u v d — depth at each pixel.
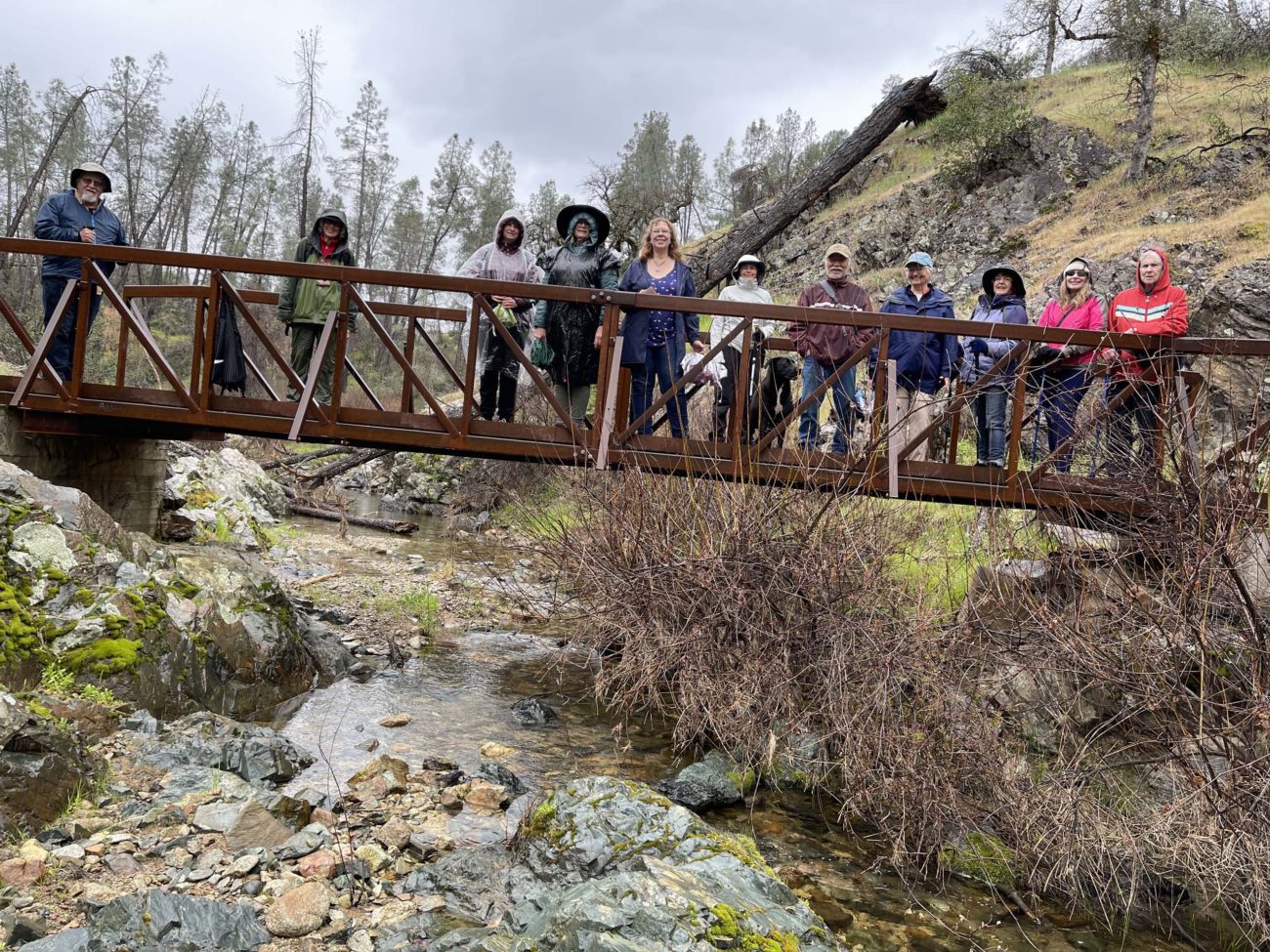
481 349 7.46
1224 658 4.45
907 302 6.64
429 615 7.92
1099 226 18.66
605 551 6.06
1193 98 22.31
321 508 14.40
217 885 3.20
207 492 9.59
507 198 50.16
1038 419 6.16
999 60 28.88
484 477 14.33
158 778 3.93
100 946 2.71
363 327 42.25
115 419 6.77
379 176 44.38
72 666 4.39
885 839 4.54
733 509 5.68
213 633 5.31
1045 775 4.52
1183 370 5.76
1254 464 4.64
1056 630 4.68
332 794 4.23
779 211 22.08
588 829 3.73
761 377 6.92
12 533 4.73
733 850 3.65
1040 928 3.86
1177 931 3.92
